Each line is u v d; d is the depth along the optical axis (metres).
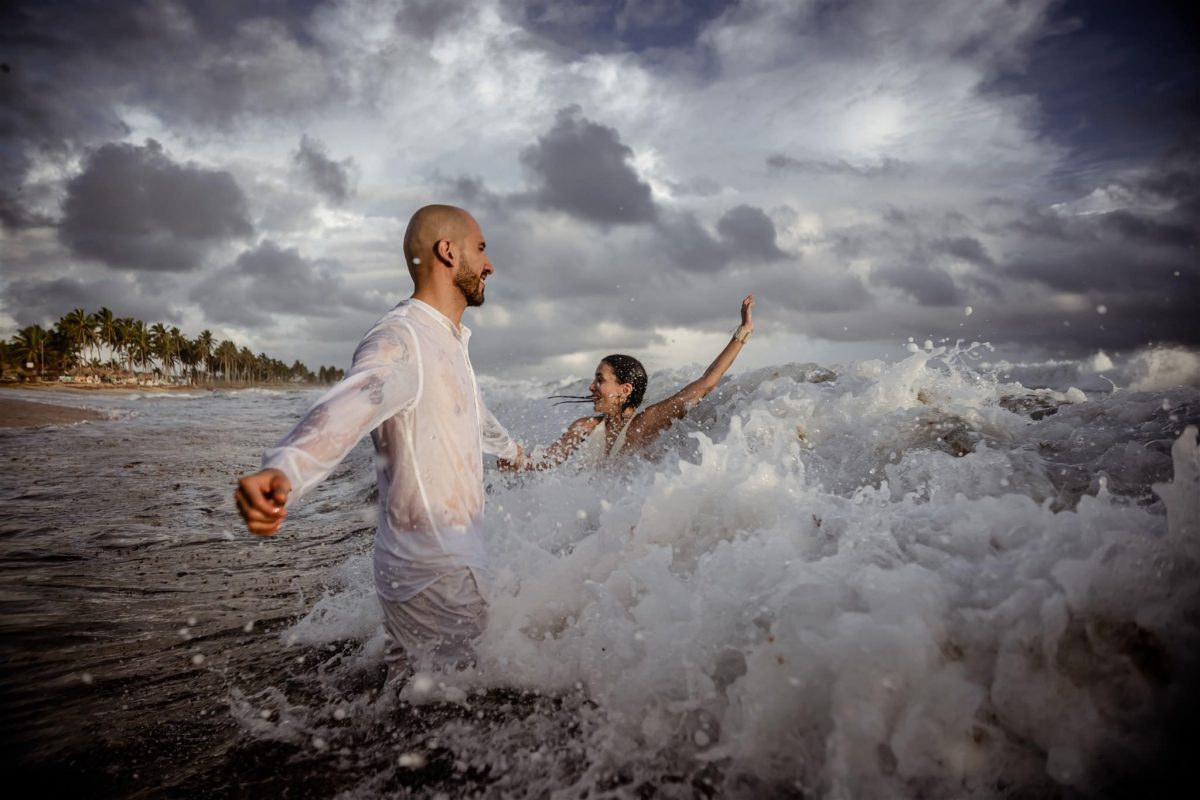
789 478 2.27
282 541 3.92
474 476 2.10
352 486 5.88
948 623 1.38
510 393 9.25
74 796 1.44
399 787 1.45
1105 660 1.27
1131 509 1.60
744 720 1.42
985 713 1.28
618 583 1.95
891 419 3.14
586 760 1.50
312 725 1.73
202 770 1.54
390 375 1.86
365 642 2.30
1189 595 1.31
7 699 1.90
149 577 3.18
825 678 1.37
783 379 4.13
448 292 2.14
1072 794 1.19
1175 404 2.77
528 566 2.21
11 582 3.10
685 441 3.60
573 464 3.49
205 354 118.38
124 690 1.96
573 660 1.83
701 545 2.12
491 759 1.53
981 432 2.87
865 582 1.48
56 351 95.62
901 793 1.25
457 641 1.95
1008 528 1.67
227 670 2.10
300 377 149.38
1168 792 1.16
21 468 6.99
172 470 6.93
